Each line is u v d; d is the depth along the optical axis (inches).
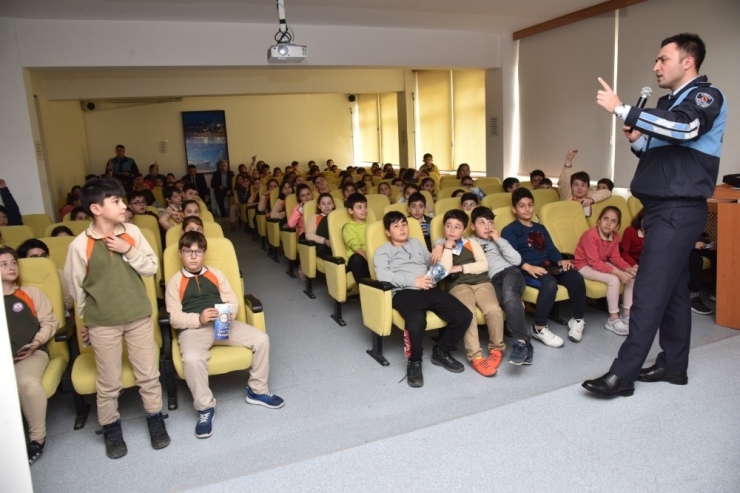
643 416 89.5
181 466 93.5
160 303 146.0
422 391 117.5
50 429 108.0
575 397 96.6
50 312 105.5
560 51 273.0
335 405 113.1
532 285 136.3
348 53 271.6
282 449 97.5
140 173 462.9
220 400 117.1
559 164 283.9
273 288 209.2
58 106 353.1
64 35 225.0
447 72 395.5
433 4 225.6
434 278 125.7
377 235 140.7
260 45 253.0
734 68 193.9
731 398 93.6
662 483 73.9
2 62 219.9
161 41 237.9
